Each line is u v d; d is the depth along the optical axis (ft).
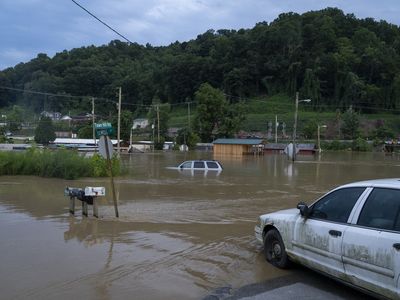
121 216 40.37
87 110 425.69
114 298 19.83
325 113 457.27
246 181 79.77
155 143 303.27
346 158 209.46
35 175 85.61
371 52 498.28
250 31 549.95
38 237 31.32
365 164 151.02
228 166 130.72
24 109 431.84
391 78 488.02
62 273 23.16
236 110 335.26
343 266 19.75
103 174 84.89
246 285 21.72
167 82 498.28
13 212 42.11
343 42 518.78
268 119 435.94
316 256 21.50
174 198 54.44
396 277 17.08
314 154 269.44
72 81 437.17
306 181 81.61
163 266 24.71
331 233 20.51
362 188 20.39
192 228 35.27
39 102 432.25
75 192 40.22
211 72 500.74
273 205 48.91
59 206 46.11
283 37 519.19
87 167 83.61
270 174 98.17
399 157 229.04
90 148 262.26
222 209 45.62
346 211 20.53
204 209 45.47
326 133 399.65
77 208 44.73
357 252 18.90
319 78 495.00
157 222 37.63
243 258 26.53
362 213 19.62
